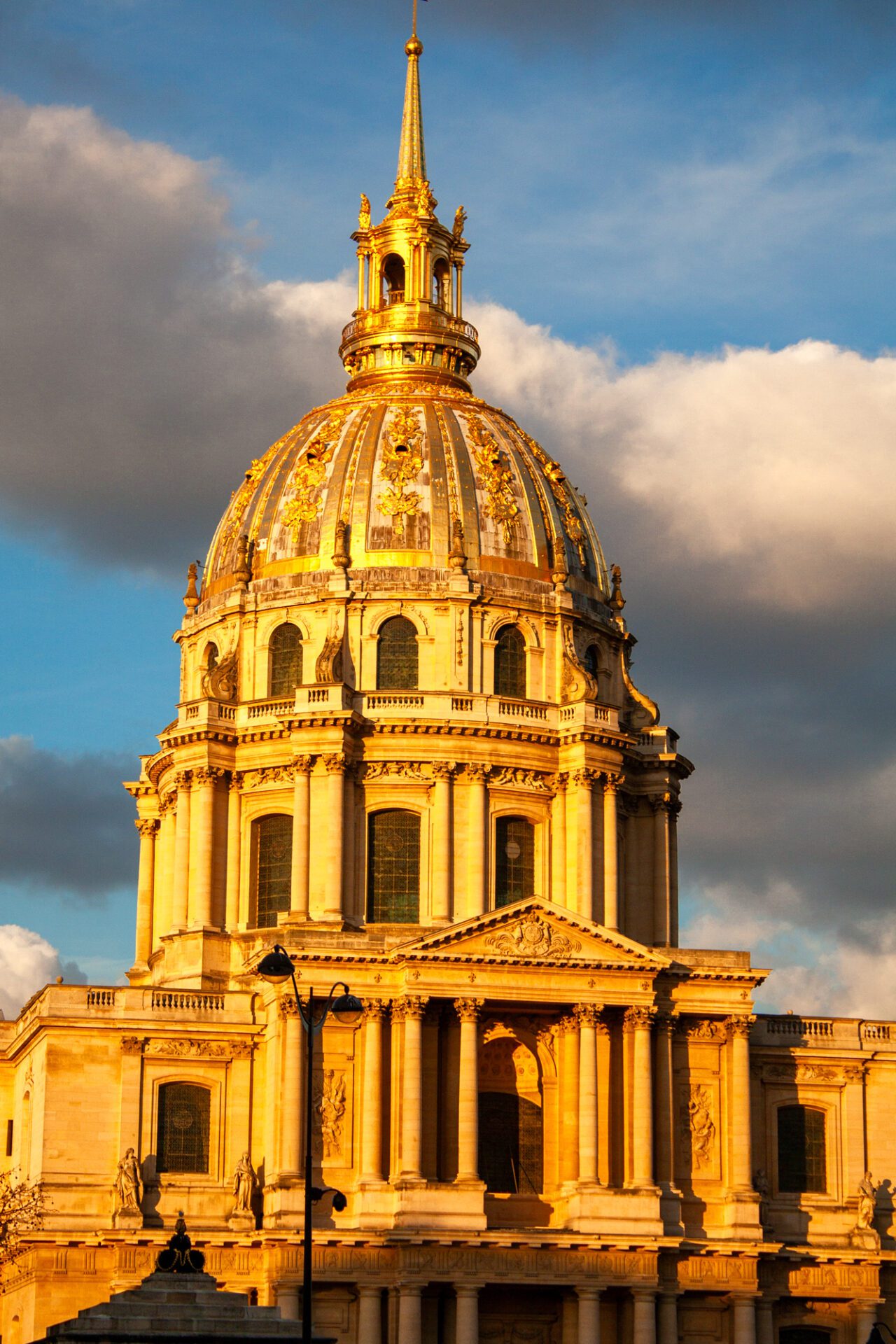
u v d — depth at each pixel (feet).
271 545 641.81
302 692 611.06
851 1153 579.89
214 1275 532.73
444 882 604.08
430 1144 539.29
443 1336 530.68
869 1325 566.77
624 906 630.74
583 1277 533.14
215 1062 556.10
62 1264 531.50
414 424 651.25
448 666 620.49
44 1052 552.82
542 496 654.12
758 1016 582.35
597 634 651.25
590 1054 547.08
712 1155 560.61
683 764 645.51
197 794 620.08
